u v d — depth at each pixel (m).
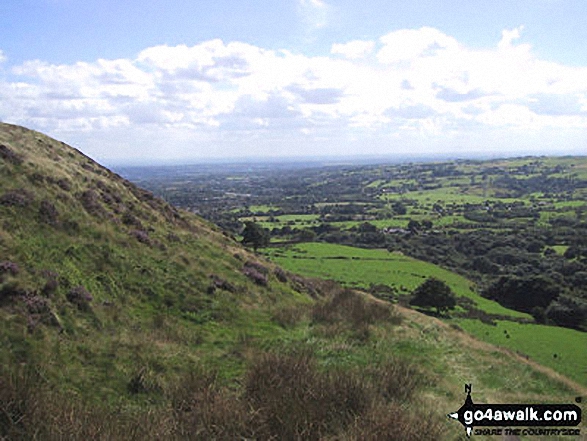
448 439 8.79
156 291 17.66
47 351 10.71
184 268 20.73
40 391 7.93
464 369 15.18
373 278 70.06
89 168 28.02
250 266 26.48
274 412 8.09
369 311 21.58
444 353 16.91
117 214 22.92
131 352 12.26
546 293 63.09
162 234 24.33
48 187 19.83
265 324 18.14
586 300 63.00
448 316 54.59
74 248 16.86
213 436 7.34
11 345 10.28
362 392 9.23
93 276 16.09
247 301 20.48
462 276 83.19
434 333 20.41
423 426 8.04
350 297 24.36
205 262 23.06
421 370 13.69
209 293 19.42
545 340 46.25
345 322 19.34
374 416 7.98
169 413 8.48
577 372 36.78
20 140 24.17
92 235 18.83
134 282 17.48
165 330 14.91
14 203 17.14
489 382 14.08
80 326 12.79
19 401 7.23
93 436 6.77
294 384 9.39
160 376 11.28
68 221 18.41
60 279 14.27
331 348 15.31
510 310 62.38
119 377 10.76
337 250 90.38
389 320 21.03
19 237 15.45
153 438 7.13
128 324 14.42
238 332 16.52
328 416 8.29
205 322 16.81
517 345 43.69
